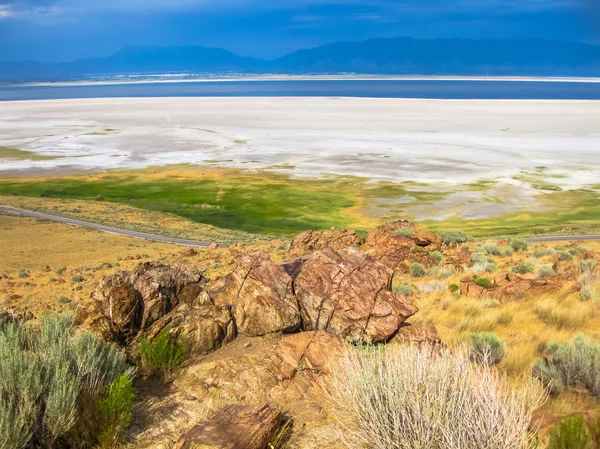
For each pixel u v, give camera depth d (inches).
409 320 506.3
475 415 171.2
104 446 208.7
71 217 2748.5
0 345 221.5
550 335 429.1
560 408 251.6
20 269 1397.6
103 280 326.0
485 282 705.6
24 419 194.7
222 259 1327.5
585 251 1178.0
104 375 239.0
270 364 285.7
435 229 2593.5
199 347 310.3
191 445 193.5
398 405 179.5
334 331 335.9
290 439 218.2
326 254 393.1
